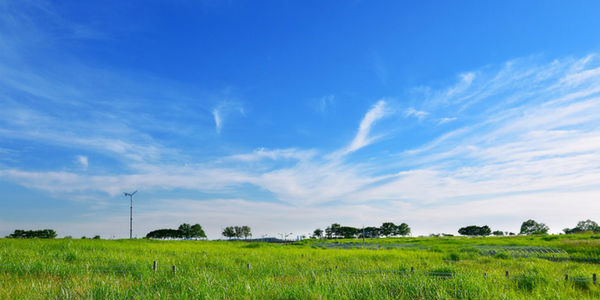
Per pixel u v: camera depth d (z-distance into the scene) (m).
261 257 23.08
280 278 14.12
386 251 31.94
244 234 134.00
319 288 10.48
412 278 11.89
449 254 27.80
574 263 21.53
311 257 24.41
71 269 13.87
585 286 12.76
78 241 32.16
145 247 29.44
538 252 32.91
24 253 18.98
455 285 10.84
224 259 20.64
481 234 151.75
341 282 11.58
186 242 44.00
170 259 20.28
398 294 10.61
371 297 10.13
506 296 10.25
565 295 10.96
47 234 100.12
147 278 12.87
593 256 29.08
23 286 10.59
